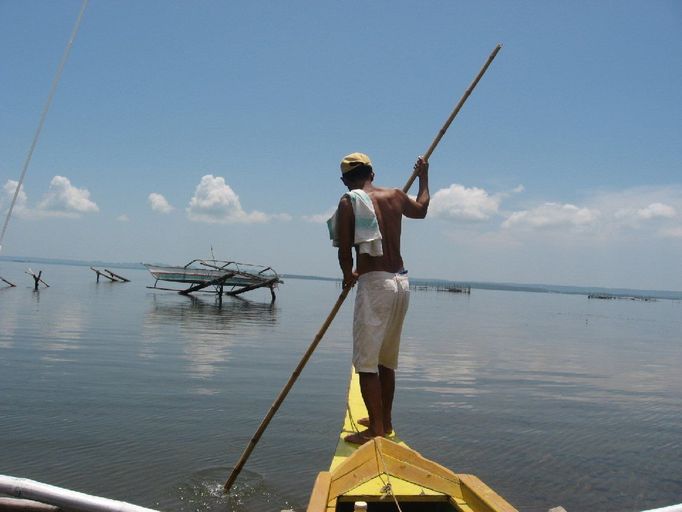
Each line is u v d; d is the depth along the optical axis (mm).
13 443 6480
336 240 4082
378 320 3969
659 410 9758
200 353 13977
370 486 3301
